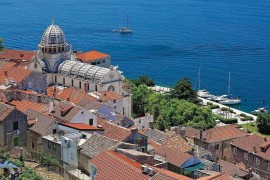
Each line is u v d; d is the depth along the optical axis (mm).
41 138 116500
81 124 125562
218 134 169750
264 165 159000
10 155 110312
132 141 116188
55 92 181375
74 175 101625
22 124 118500
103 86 191750
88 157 104375
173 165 114250
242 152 165125
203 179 88188
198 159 119750
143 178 84500
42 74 179625
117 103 187250
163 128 189375
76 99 174000
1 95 148500
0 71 181250
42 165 107250
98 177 89375
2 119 115438
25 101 146750
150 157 101938
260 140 166625
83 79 195375
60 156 111688
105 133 118750
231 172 134625
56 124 120812
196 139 168125
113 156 92875
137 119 182375
